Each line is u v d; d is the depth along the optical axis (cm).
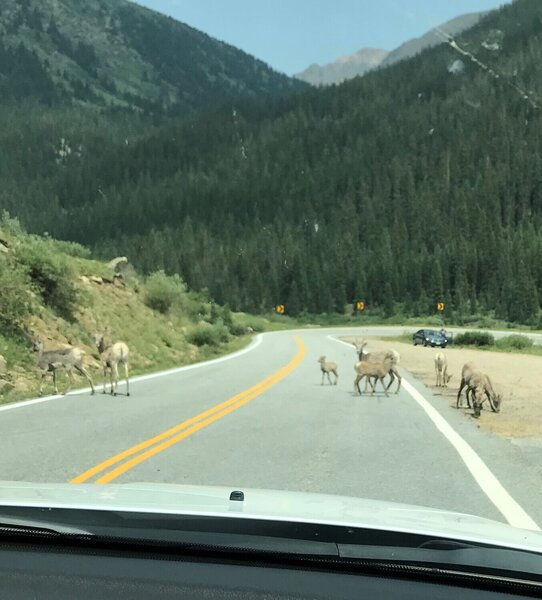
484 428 1073
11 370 1591
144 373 2061
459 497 632
